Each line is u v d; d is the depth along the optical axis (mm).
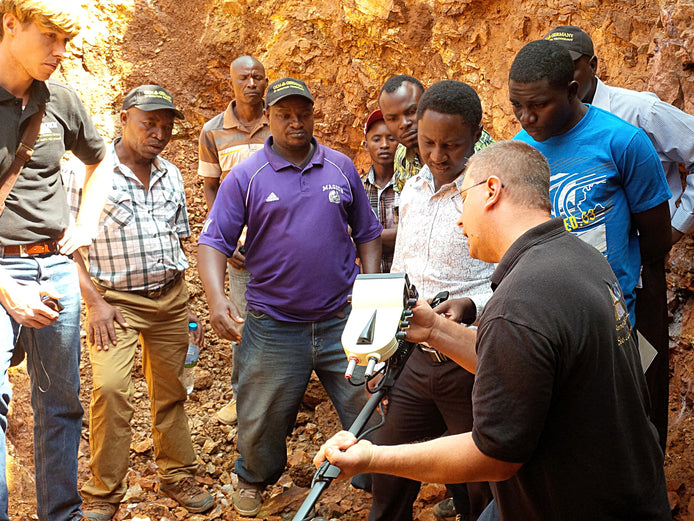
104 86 5371
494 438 1664
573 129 2812
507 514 1947
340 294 3426
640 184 2779
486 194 1921
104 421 3445
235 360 4277
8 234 2771
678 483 3453
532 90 2691
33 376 3006
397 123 3506
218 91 5621
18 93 2691
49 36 2570
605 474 1754
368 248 3596
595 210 2770
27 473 3670
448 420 2938
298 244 3314
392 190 3879
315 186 3350
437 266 2914
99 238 3531
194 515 3676
